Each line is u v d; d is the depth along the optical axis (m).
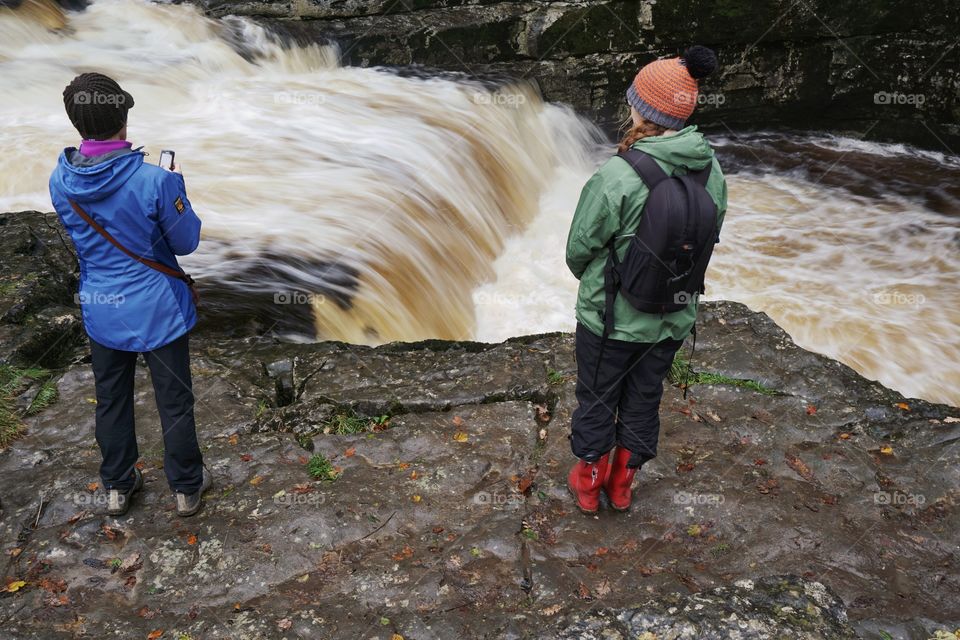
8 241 5.66
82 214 2.79
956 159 11.42
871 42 11.29
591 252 2.82
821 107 12.01
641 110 2.72
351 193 7.71
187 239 2.93
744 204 10.31
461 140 9.47
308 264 6.53
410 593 3.06
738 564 3.19
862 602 2.99
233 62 10.54
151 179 2.79
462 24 11.36
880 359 7.04
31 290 5.09
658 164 2.67
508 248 8.88
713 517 3.40
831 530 3.33
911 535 3.31
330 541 3.31
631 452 3.24
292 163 8.19
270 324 5.70
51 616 2.98
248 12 11.44
